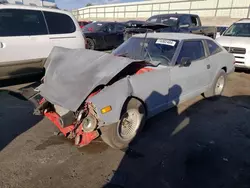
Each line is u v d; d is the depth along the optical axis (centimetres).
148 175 257
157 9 3938
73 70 302
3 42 466
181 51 385
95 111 257
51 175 249
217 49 502
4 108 418
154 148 310
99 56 310
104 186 237
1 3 487
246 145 328
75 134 281
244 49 729
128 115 303
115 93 269
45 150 294
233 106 477
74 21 611
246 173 267
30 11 516
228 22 3002
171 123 387
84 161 276
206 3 3362
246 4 2970
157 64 358
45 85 315
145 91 311
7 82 565
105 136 287
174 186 242
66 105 260
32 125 360
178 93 384
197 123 391
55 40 555
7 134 330
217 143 330
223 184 248
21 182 237
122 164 274
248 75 776
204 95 512
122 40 1241
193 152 305
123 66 274
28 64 516
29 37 507
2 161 268
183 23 978
